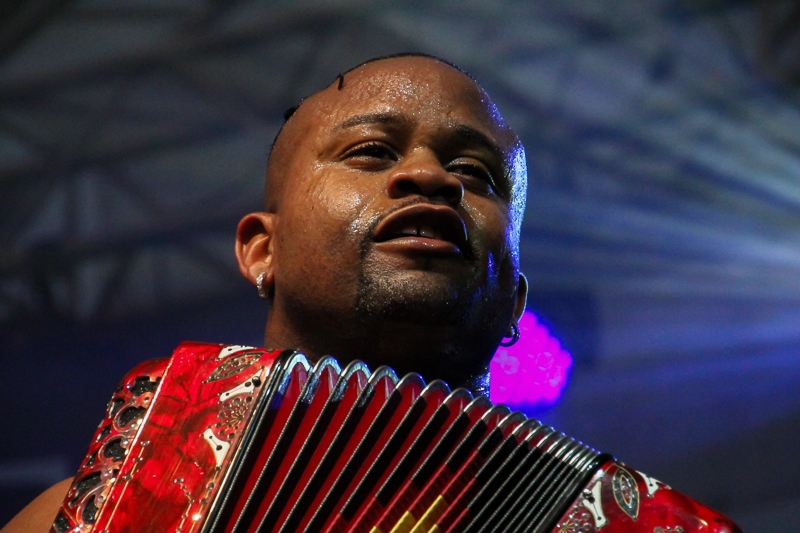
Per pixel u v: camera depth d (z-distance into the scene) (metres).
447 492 2.56
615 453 13.60
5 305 14.20
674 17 12.66
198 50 13.31
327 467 2.60
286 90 13.83
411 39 13.34
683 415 13.77
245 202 14.65
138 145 14.15
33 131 13.87
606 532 2.48
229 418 2.61
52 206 14.41
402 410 2.74
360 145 3.38
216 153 14.32
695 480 13.54
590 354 13.43
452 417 2.72
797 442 13.24
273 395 2.64
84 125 13.91
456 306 3.05
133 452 2.55
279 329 3.38
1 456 13.41
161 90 13.72
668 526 2.47
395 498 2.56
